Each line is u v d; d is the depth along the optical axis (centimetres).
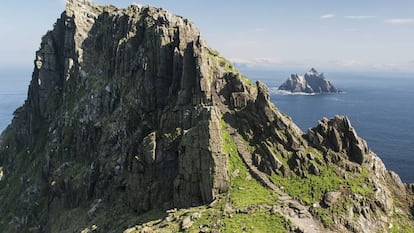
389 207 11212
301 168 11806
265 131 12750
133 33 18062
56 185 17588
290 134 12481
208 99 13562
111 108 17288
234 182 11600
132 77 16750
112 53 18975
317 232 9994
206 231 9888
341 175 11656
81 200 16150
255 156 12200
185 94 13988
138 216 12850
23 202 19400
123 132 15650
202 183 11681
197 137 11969
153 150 13488
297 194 11144
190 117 13462
